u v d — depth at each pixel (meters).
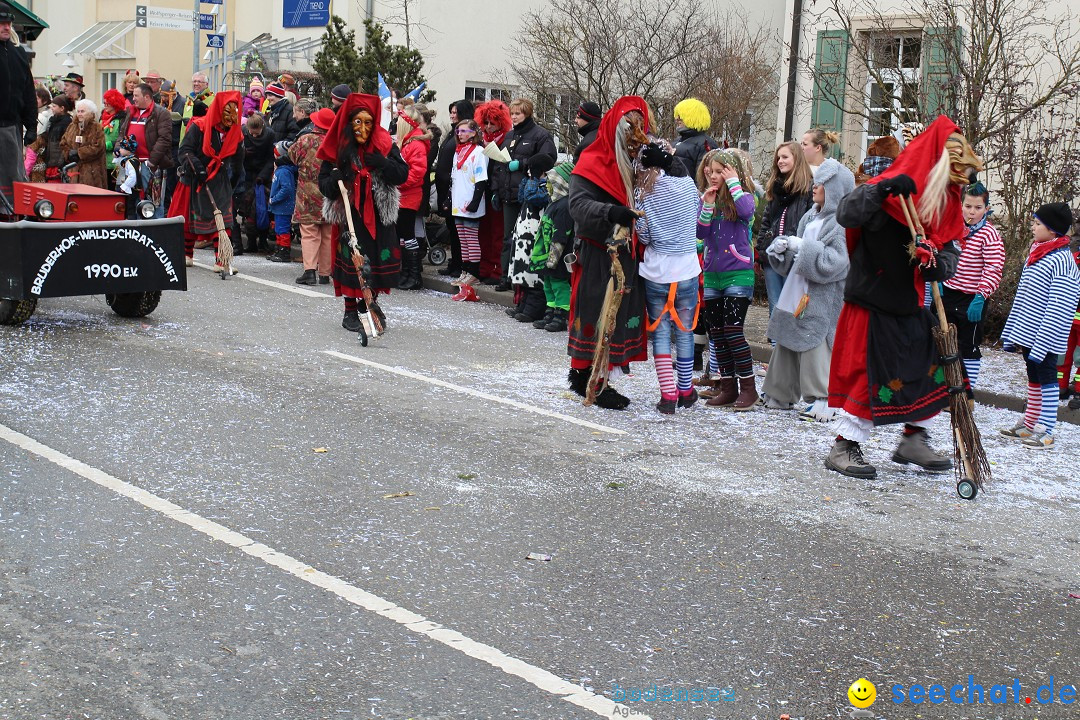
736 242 7.86
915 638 4.45
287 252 14.02
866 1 14.47
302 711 3.62
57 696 3.60
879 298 6.36
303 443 6.45
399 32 19.58
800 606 4.66
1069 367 8.51
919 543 5.52
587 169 7.31
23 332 8.68
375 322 9.68
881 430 7.76
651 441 7.05
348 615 4.30
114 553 4.71
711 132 17.53
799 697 3.92
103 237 8.99
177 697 3.65
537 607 4.48
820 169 7.65
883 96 12.98
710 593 4.73
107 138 14.83
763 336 10.66
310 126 12.23
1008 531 5.78
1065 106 12.38
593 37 17.52
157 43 25.41
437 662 3.98
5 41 10.59
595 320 7.54
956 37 12.09
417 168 12.44
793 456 6.92
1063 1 12.99
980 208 8.19
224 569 4.63
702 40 18.47
